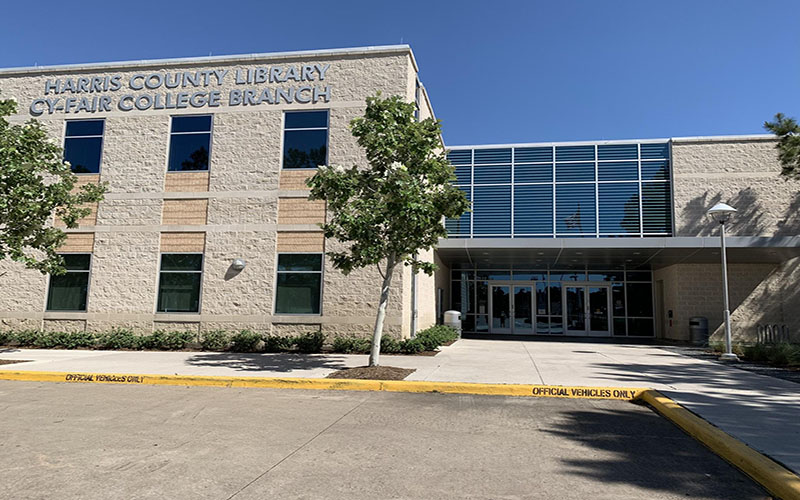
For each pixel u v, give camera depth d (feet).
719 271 69.21
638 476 16.11
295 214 52.75
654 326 77.05
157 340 50.08
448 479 15.65
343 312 50.57
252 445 19.06
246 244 52.90
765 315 67.46
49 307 54.90
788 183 66.33
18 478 15.43
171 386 32.19
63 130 57.16
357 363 40.22
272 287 51.98
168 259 54.03
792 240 56.70
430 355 46.42
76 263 55.16
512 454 18.25
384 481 15.42
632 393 28.84
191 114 55.62
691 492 14.85
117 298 53.72
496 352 49.73
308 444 19.22
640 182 69.92
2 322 54.85
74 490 14.49
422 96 61.31
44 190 40.57
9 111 40.98
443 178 36.94
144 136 55.93
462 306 82.38
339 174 35.58
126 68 57.16
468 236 72.90
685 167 68.74
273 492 14.47
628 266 78.89
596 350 53.72
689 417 22.35
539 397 28.94
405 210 33.17
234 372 34.96
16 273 55.52
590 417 24.11
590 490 14.90
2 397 28.43
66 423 22.38
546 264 78.89
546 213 71.61
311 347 48.03
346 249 51.42
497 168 73.92
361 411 25.04
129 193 55.11
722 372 37.14
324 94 53.88
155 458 17.44
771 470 15.46
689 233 67.10
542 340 69.36
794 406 24.90
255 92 55.01
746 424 21.16
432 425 22.30
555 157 72.64
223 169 54.24
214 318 52.24
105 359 42.29
